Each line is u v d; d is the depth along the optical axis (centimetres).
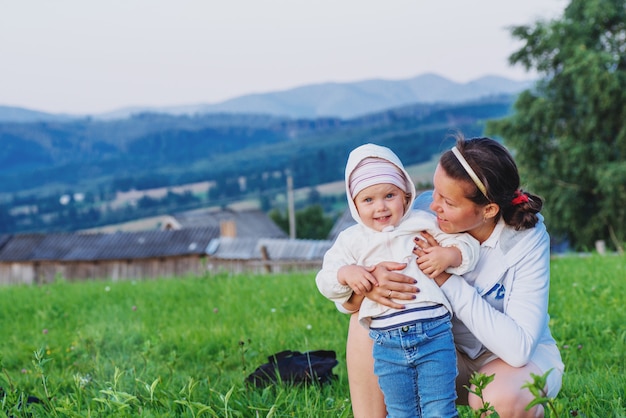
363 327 353
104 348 739
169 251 4434
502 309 353
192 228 4678
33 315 1002
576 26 3678
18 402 432
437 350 331
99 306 1034
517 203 346
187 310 963
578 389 473
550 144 3719
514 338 330
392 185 350
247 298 1020
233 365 662
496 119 3894
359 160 357
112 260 4569
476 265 355
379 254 346
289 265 3138
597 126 3575
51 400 460
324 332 771
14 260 4719
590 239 3581
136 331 805
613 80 3394
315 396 475
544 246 358
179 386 535
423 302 333
